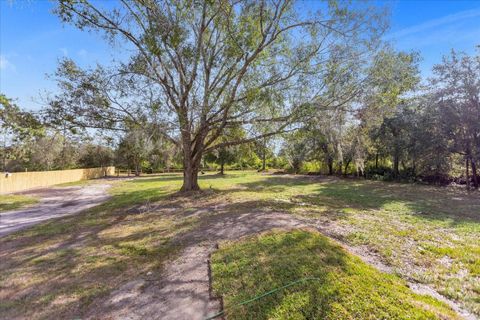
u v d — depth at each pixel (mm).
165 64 8789
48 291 3066
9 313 2637
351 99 8188
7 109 8125
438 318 2229
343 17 7422
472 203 8688
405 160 17172
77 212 8656
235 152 12531
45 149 10461
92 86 7699
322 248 3713
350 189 12625
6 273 3598
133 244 4668
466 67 12203
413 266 3531
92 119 8086
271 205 7562
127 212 7820
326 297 2533
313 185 14469
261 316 2385
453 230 5273
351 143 12969
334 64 7887
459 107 12539
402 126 15109
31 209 9672
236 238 4492
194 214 6855
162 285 3152
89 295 2959
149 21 7398
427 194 10969
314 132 8969
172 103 8734
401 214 6836
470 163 14375
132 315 2566
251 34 8062
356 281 2812
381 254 3906
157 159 18344
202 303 2729
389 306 2377
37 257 4223
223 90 9164
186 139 10336
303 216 6117
